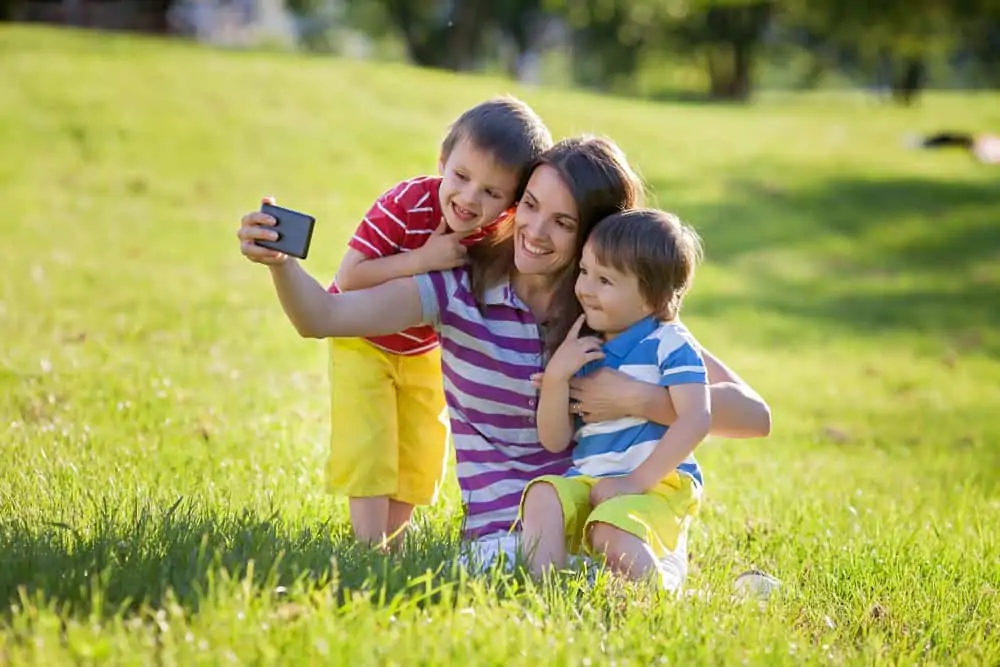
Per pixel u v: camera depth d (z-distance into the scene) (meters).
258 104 22.23
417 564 3.55
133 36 29.45
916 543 4.83
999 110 36.03
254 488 4.85
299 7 58.94
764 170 23.42
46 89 21.06
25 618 2.78
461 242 4.17
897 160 25.48
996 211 21.48
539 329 4.10
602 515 3.68
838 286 17.05
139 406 6.25
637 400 3.84
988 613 4.05
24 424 5.59
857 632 3.80
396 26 58.00
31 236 13.52
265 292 11.72
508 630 3.08
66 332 8.66
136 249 13.42
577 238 3.97
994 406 10.69
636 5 49.56
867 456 8.19
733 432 4.21
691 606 3.53
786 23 52.75
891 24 42.38
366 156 20.28
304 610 2.96
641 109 28.83
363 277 4.16
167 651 2.69
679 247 3.88
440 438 4.54
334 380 4.37
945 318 15.53
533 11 58.69
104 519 3.71
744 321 14.46
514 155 4.00
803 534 4.95
